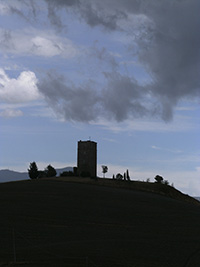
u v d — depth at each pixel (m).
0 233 63.44
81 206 90.81
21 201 93.12
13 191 107.62
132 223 76.81
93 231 67.88
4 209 83.31
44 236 62.44
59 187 118.88
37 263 46.88
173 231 71.31
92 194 108.56
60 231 66.50
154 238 63.97
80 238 61.97
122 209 90.44
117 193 114.88
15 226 68.62
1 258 49.00
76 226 71.19
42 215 78.88
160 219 82.56
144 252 53.97
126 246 56.94
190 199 153.25
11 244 56.59
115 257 50.47
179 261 50.62
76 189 116.25
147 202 103.31
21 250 53.03
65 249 53.62
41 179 153.12
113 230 69.69
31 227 68.50
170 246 58.50
